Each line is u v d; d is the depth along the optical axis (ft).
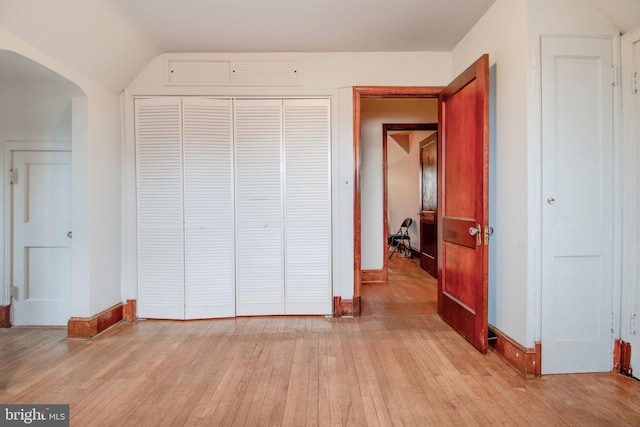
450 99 9.09
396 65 10.00
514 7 6.82
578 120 6.56
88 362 7.22
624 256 6.60
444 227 9.51
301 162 10.01
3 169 9.24
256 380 6.48
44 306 9.41
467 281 8.18
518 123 6.77
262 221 10.03
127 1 7.25
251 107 9.93
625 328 6.61
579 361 6.66
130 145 9.82
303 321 9.74
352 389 6.15
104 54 8.30
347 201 10.06
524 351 6.57
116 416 5.40
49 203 9.36
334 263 10.09
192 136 9.72
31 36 6.65
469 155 7.98
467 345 8.00
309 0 7.36
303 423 5.23
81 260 8.55
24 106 9.13
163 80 9.78
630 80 6.44
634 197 6.45
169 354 7.61
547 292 6.58
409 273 16.29
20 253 9.35
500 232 7.50
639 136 6.37
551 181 6.53
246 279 10.06
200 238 9.83
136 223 9.87
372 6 7.63
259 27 8.46
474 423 5.20
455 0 7.43
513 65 6.90
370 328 9.15
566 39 6.50
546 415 5.38
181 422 5.26
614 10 6.35
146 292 9.91
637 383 6.31
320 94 9.96
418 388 6.17
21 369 6.91
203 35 8.80
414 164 20.72
